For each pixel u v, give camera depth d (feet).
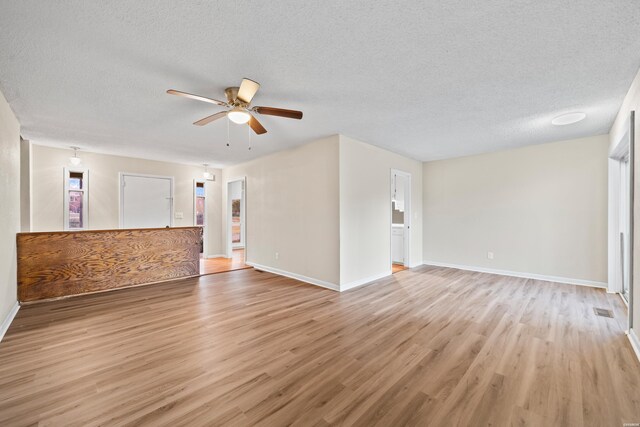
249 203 19.97
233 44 6.40
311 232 14.87
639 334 7.42
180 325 9.29
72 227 17.15
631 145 8.16
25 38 6.08
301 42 6.33
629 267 8.21
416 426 4.89
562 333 8.58
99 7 5.17
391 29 5.89
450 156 18.15
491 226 16.92
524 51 6.68
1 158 8.70
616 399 5.53
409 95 9.04
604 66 7.33
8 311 9.52
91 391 5.81
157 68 7.41
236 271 17.93
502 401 5.52
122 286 13.88
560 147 14.55
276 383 6.12
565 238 14.46
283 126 12.16
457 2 5.10
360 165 14.57
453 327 9.09
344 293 12.98
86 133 13.28
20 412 5.17
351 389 5.92
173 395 5.70
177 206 21.44
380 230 15.94
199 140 14.61
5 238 9.20
